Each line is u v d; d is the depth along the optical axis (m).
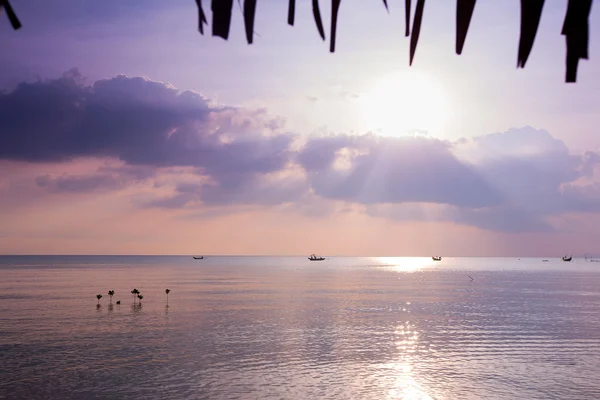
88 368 41.19
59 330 59.28
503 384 38.00
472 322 68.00
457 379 39.28
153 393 34.88
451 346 51.38
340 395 34.97
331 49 1.97
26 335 55.78
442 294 111.12
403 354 47.41
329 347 50.31
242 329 60.84
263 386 36.78
